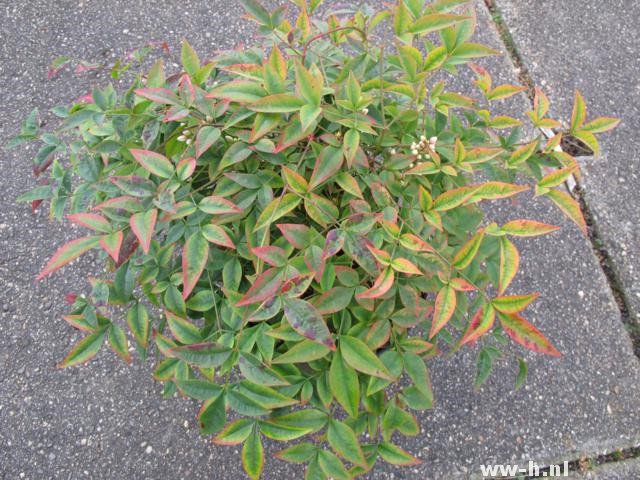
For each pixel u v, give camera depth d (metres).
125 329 0.77
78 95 0.91
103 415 0.73
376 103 0.53
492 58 0.94
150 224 0.39
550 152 0.49
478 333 0.37
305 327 0.38
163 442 0.72
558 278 0.79
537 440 0.71
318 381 0.46
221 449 0.71
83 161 0.49
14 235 0.82
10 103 0.91
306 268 0.42
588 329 0.77
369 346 0.44
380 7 0.94
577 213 0.43
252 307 0.43
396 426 0.45
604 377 0.74
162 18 0.97
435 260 0.42
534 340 0.38
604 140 0.88
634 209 0.83
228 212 0.42
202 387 0.40
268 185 0.47
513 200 0.59
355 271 0.44
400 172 0.50
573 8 0.98
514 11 0.98
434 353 0.51
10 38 0.96
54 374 0.75
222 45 0.94
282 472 0.70
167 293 0.48
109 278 0.79
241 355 0.41
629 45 0.95
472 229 0.49
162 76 0.50
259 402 0.40
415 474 0.70
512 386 0.74
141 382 0.74
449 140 0.52
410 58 0.46
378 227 0.44
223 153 0.49
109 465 0.71
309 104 0.42
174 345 0.46
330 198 0.52
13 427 0.72
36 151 0.87
